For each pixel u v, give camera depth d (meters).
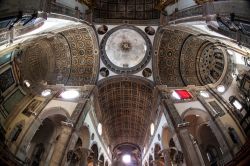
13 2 13.75
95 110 29.47
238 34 14.80
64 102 24.98
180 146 20.28
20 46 19.62
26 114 22.38
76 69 28.81
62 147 20.27
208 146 25.92
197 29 21.23
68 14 21.11
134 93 31.86
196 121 26.19
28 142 21.31
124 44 29.30
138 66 28.89
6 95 20.83
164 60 28.86
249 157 16.91
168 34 27.08
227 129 21.89
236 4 14.05
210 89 25.42
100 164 33.00
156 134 29.69
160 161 30.05
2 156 17.70
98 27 27.58
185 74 28.70
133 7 28.08
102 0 27.59
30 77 24.59
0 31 14.28
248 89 20.94
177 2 23.66
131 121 37.91
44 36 21.73
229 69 23.42
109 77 29.14
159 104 26.80
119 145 44.09
